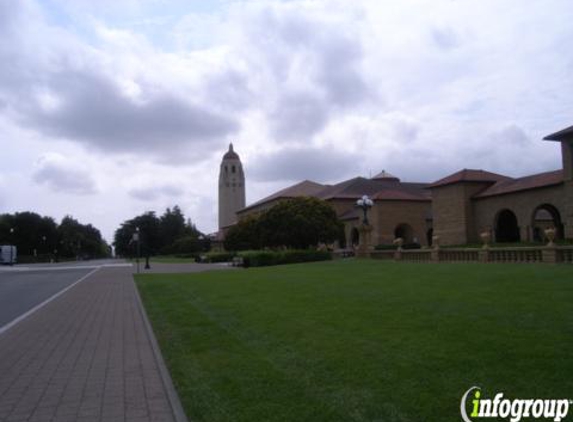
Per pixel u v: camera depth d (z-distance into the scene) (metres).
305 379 6.29
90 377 7.30
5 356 8.89
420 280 17.09
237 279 23.73
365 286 16.28
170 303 16.31
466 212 55.09
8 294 22.12
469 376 5.91
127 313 14.83
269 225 59.31
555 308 9.81
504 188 51.31
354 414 5.02
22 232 112.44
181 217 139.00
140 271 43.31
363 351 7.46
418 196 73.94
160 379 7.11
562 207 44.06
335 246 74.88
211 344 8.96
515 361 6.38
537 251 24.02
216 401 5.71
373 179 94.56
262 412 5.23
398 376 6.11
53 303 17.88
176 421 5.29
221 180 137.12
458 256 30.22
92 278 33.50
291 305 12.92
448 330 8.42
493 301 11.18
